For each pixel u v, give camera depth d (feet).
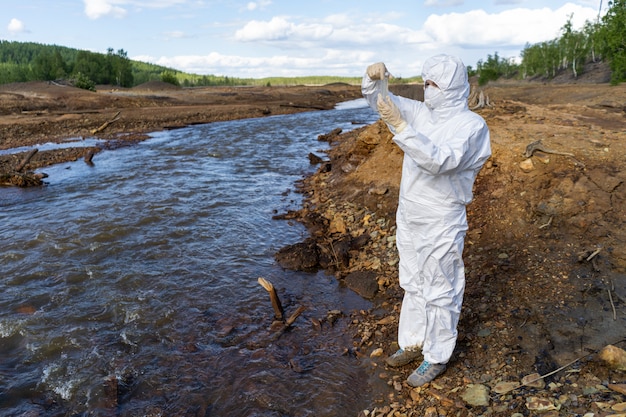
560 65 178.40
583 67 163.32
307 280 22.15
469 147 11.25
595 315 15.23
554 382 12.79
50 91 125.59
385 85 12.72
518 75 223.51
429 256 12.48
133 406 14.11
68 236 28.02
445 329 13.19
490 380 13.48
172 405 14.10
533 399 12.05
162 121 93.15
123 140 68.44
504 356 14.32
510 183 24.08
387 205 28.76
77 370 15.83
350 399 13.97
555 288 16.89
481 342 15.19
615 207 20.38
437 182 11.94
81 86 166.09
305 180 41.34
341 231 27.32
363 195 31.40
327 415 13.43
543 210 21.12
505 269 18.69
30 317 19.12
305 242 26.07
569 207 20.86
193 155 55.62
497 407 12.24
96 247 26.35
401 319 14.35
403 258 13.43
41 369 15.96
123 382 15.19
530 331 15.15
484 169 25.73
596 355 13.25
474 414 12.24
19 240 27.48
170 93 159.53
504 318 16.03
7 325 18.51
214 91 194.70
